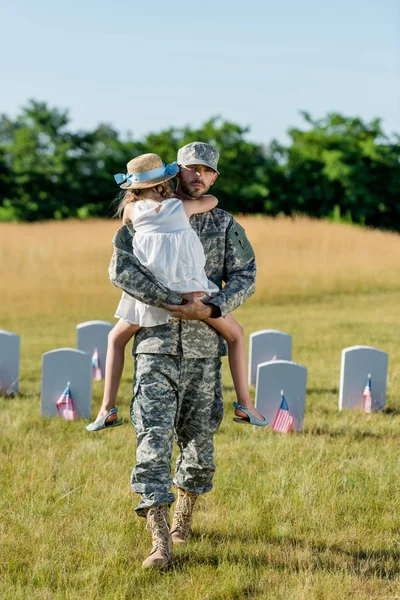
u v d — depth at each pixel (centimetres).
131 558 441
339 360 1270
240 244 442
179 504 469
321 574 412
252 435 759
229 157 6675
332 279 2933
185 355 423
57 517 505
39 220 6388
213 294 431
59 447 701
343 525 497
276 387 808
